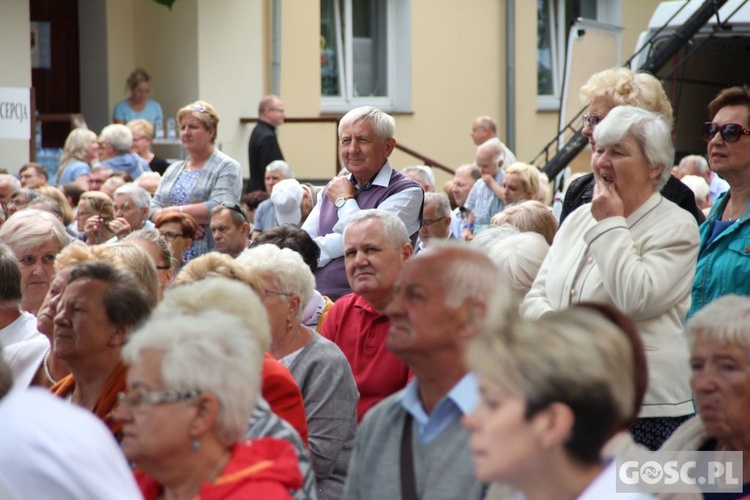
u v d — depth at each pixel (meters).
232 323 5.25
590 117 9.02
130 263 8.00
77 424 4.32
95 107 25.88
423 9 28.73
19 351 8.19
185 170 14.60
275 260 7.88
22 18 22.11
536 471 4.04
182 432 5.02
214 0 24.53
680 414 7.09
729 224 8.50
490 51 29.64
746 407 5.38
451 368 5.27
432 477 5.18
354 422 7.91
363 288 8.23
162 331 5.11
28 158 21.42
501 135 29.95
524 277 8.18
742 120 8.37
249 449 5.25
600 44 22.67
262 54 25.44
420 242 11.90
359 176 10.98
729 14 20.22
